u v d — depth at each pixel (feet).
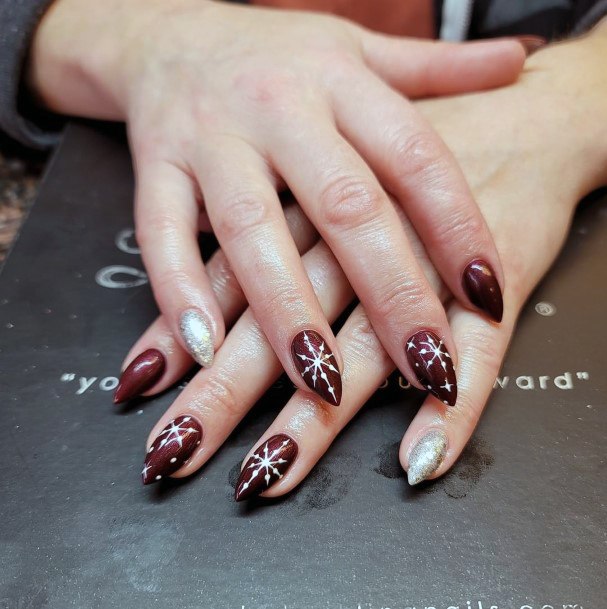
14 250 1.82
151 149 1.76
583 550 1.16
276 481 1.26
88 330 1.60
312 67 1.71
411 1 2.62
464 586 1.13
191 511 1.25
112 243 1.86
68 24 2.18
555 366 1.47
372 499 1.25
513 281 1.58
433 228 1.48
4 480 1.30
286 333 1.34
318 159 1.50
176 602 1.13
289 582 1.14
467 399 1.35
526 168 1.77
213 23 1.98
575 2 2.52
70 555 1.19
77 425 1.40
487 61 1.92
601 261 1.74
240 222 1.47
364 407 1.41
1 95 2.19
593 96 1.93
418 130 1.55
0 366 1.52
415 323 1.34
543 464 1.29
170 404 1.44
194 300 1.47
